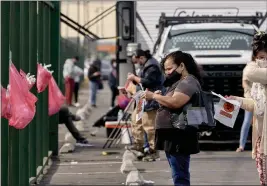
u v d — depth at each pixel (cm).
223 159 2298
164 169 2108
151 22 3025
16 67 1538
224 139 2569
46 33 2286
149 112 2147
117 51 3058
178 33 2753
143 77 2119
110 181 1900
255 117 1302
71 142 2652
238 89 2523
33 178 1817
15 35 1536
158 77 2106
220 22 2869
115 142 2655
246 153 2438
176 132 1335
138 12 3022
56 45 2411
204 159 2302
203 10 3058
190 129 1320
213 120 1334
